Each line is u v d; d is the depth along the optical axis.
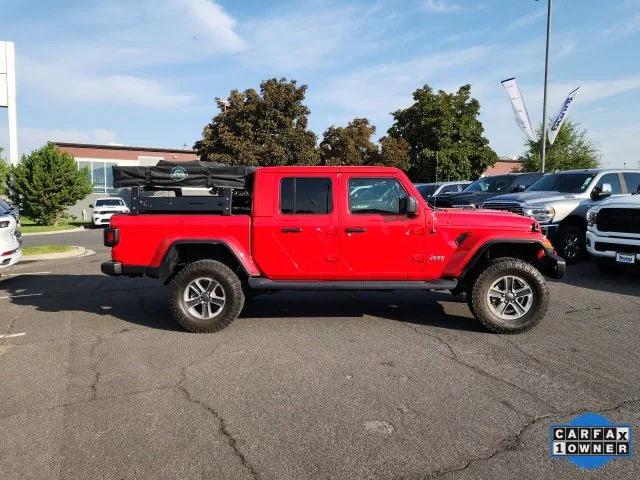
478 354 4.85
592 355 4.81
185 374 4.38
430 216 5.63
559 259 5.60
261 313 6.53
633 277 8.85
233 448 3.14
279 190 5.69
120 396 3.93
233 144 23.28
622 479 2.82
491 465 2.94
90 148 37.47
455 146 31.83
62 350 5.09
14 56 25.02
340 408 3.68
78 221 31.67
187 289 5.64
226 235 5.68
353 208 5.67
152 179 5.80
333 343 5.23
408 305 6.93
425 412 3.60
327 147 29.86
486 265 5.59
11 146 25.86
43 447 3.18
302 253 5.65
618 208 8.24
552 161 31.72
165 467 2.94
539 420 3.48
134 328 5.91
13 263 8.73
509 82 21.89
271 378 4.27
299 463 2.97
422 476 2.83
